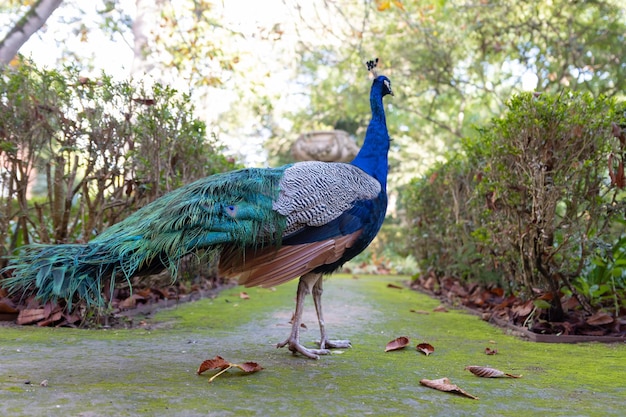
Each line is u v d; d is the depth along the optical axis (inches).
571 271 198.7
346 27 548.7
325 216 140.3
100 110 204.8
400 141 785.6
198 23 427.5
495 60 524.1
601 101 184.2
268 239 136.2
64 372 122.3
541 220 187.3
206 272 312.7
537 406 105.6
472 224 267.6
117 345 157.1
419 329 199.0
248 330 188.9
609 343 176.7
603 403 108.1
